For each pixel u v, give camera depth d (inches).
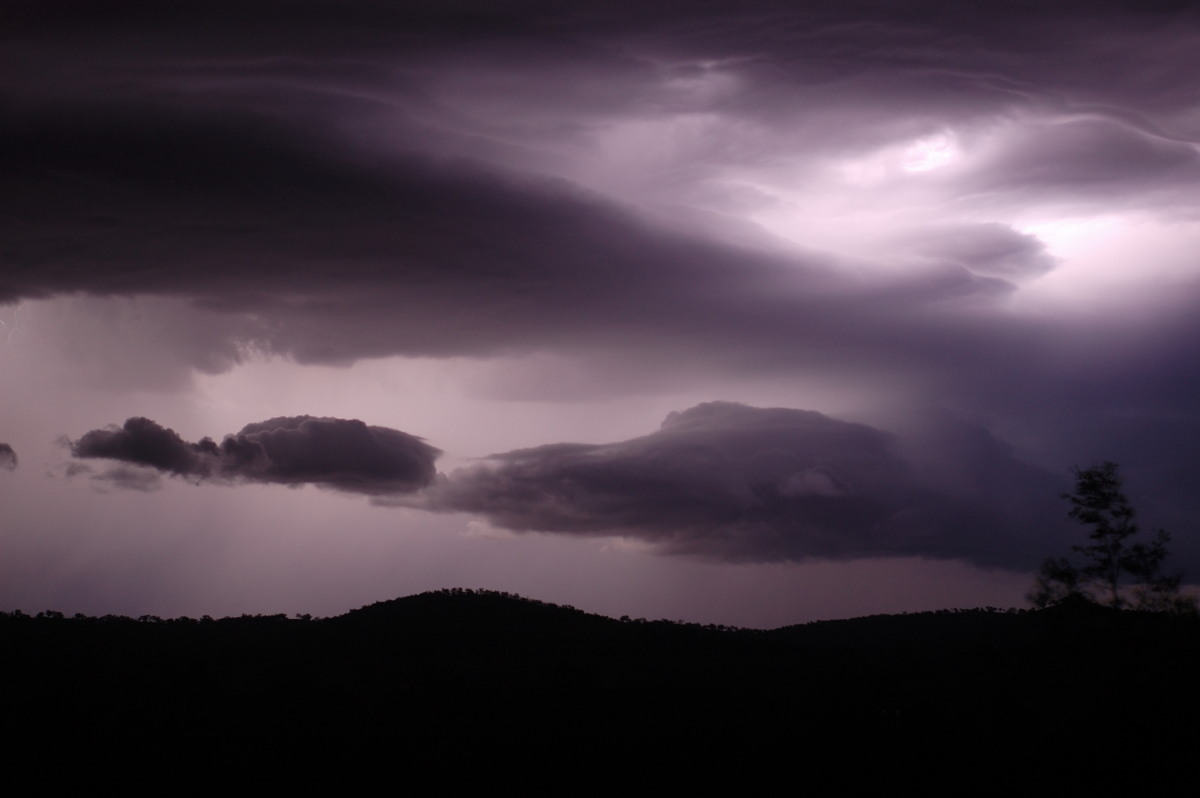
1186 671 1716.3
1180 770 1662.2
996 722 1968.5
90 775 1881.2
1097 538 1860.2
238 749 2023.9
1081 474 1889.8
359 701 2293.3
